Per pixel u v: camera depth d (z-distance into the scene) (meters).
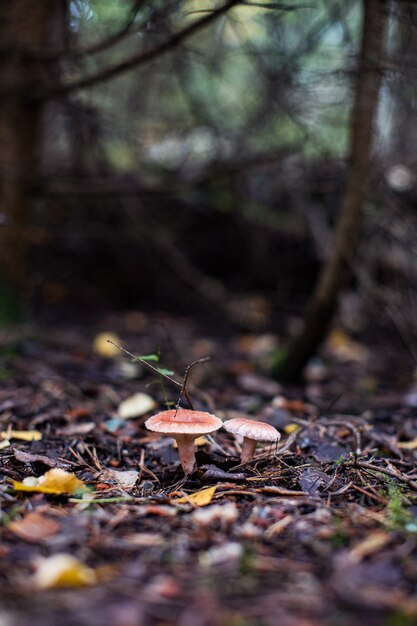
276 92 1.13
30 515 0.52
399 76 0.95
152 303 1.82
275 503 0.57
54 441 0.73
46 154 1.60
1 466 0.64
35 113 1.26
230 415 0.86
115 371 1.08
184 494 0.59
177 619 0.41
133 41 1.36
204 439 0.73
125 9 1.14
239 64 1.42
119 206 1.70
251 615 0.41
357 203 0.94
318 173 1.35
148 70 1.31
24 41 1.12
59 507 0.55
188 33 0.88
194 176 1.42
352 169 0.93
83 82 1.04
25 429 0.77
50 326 1.49
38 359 1.13
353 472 0.64
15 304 1.26
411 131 1.24
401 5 0.87
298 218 1.61
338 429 0.80
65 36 1.04
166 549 0.48
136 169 1.61
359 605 0.42
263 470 0.65
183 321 1.71
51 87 1.10
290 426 0.80
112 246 1.81
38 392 0.91
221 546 0.49
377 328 1.42
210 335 1.58
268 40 1.23
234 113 1.46
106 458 0.70
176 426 0.59
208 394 0.96
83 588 0.43
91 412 0.85
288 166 1.40
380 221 1.21
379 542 0.49
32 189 1.32
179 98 1.52
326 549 0.49
